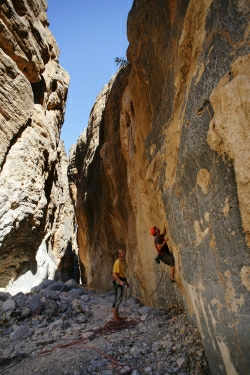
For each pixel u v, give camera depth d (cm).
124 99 870
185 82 361
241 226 211
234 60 222
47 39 1493
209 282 285
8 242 1054
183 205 352
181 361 360
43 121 1327
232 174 220
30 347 500
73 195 2523
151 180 542
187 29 335
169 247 503
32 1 1290
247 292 210
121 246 1243
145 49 580
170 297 591
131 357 402
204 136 264
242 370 229
